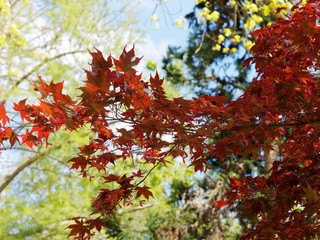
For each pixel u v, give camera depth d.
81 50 7.92
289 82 1.91
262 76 2.08
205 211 8.19
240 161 8.27
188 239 7.96
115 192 2.06
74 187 8.15
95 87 1.66
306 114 2.11
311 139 2.30
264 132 1.90
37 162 7.95
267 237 2.22
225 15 8.29
